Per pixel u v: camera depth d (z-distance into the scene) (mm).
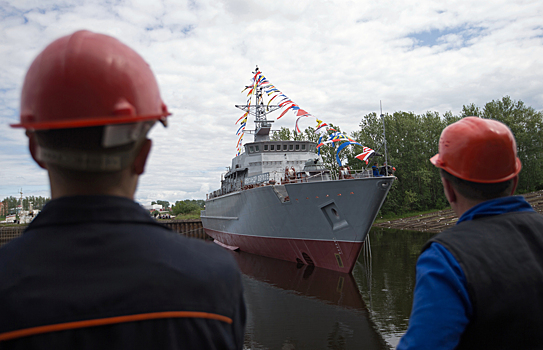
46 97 975
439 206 50969
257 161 23578
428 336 1426
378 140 51156
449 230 1771
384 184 13625
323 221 15672
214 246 1230
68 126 944
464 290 1459
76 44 1023
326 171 17547
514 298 1449
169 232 1153
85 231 957
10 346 839
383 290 12477
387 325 9273
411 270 15414
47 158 999
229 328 1068
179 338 926
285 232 17969
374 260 18250
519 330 1456
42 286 879
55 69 981
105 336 862
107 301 881
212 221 30766
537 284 1496
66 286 884
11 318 846
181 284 967
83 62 985
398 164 50688
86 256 921
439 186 52594
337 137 15758
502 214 1730
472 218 1770
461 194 1899
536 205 32781
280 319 10070
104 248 939
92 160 990
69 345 843
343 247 15258
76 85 967
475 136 1819
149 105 1102
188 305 958
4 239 37219
